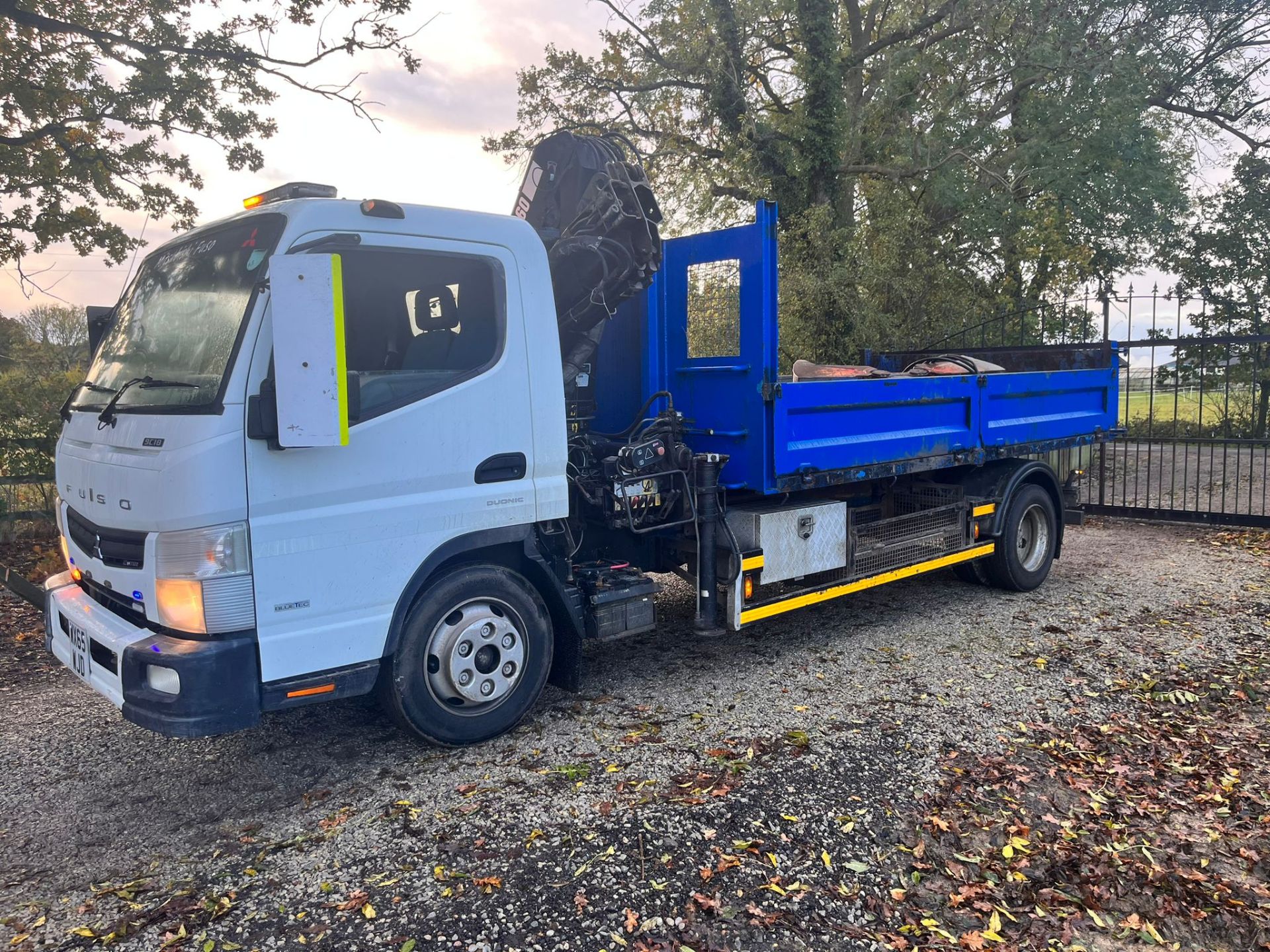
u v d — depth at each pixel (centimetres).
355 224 375
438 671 410
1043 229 1752
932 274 1619
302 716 478
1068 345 846
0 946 277
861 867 318
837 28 1844
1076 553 887
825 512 562
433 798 375
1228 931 288
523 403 426
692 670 539
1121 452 1683
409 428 384
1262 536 930
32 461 1024
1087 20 1639
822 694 493
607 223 486
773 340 509
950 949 276
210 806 375
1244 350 1350
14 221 1223
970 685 503
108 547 371
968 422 652
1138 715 459
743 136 1611
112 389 401
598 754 415
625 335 589
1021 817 355
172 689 335
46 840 348
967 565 732
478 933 281
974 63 1698
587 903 296
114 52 1138
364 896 302
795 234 1524
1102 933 286
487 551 435
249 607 343
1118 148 1723
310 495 356
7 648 618
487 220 419
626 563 511
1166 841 339
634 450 484
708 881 309
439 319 399
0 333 1340
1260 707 468
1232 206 1948
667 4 1659
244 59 1149
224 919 290
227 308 360
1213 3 1670
